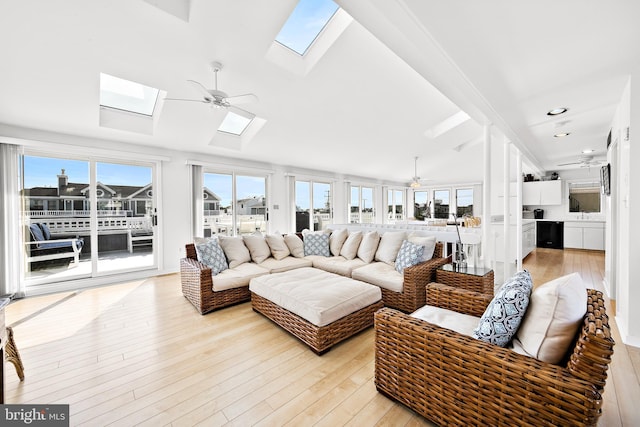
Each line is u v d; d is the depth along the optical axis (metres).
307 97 3.72
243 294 3.18
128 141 4.16
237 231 5.59
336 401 1.57
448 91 2.61
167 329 2.51
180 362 1.98
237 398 1.60
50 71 2.66
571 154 5.36
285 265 3.60
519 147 4.32
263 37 2.58
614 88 2.41
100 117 3.64
